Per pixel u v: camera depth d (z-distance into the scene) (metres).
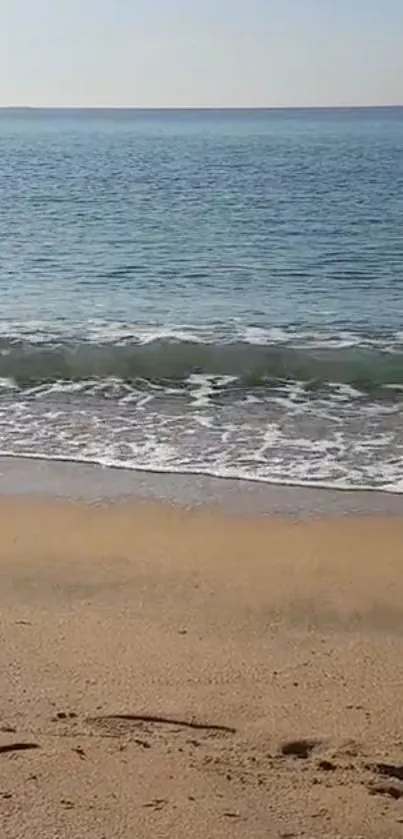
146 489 6.83
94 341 11.70
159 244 20.58
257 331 12.34
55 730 3.45
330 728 3.50
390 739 3.42
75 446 7.89
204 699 3.73
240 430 8.31
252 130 111.38
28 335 12.07
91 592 4.96
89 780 3.10
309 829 2.86
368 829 2.86
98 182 38.78
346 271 16.92
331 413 8.84
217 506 6.47
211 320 13.05
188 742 3.37
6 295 14.96
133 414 8.86
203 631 4.45
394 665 4.08
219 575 5.23
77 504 6.52
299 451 7.70
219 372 10.38
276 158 54.09
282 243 20.50
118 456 7.61
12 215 27.00
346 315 13.34
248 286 15.59
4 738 3.38
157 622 4.55
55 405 9.19
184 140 83.19
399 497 6.64
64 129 126.69
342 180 38.34
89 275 16.77
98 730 3.45
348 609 4.74
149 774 3.14
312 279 16.17
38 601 4.83
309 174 41.72
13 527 6.06
